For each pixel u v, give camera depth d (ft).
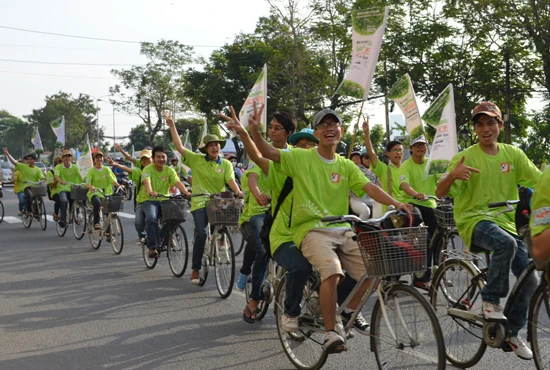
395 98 25.66
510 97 85.40
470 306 15.96
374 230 13.33
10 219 58.44
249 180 19.85
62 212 44.42
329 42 101.19
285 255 15.30
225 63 138.31
